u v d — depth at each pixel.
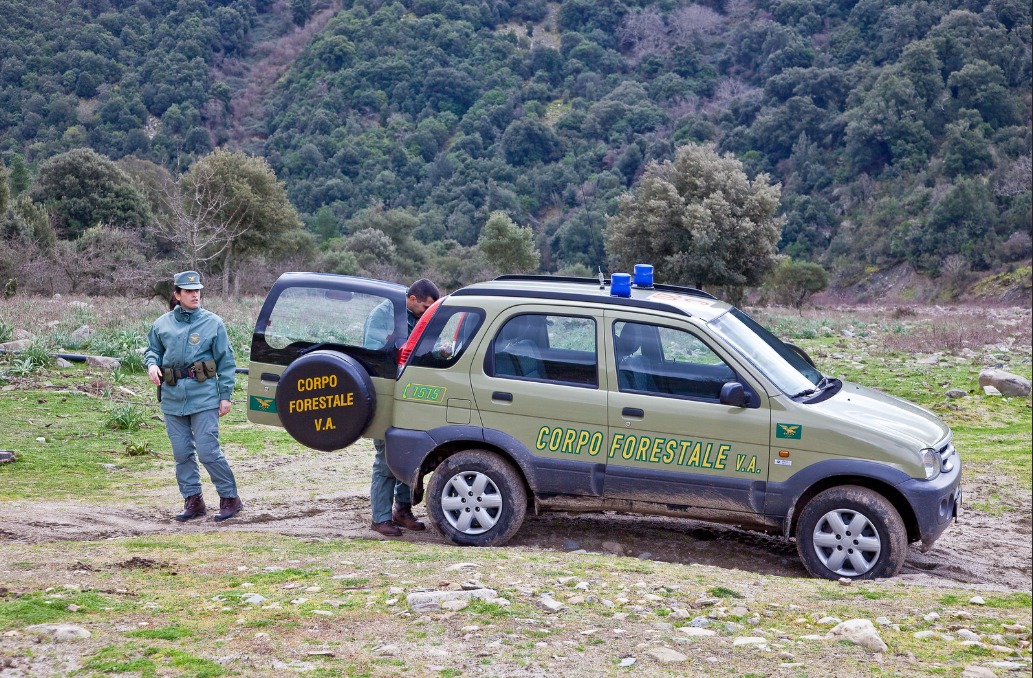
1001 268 103.19
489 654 4.07
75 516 7.10
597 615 4.68
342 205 165.50
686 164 48.16
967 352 22.66
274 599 4.86
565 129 185.12
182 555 5.83
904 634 4.61
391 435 6.58
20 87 189.00
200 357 7.12
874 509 5.90
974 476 10.28
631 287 7.03
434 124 190.50
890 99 136.38
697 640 4.35
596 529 7.17
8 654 3.92
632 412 6.26
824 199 131.88
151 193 72.88
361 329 6.86
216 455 7.18
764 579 5.70
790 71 163.88
